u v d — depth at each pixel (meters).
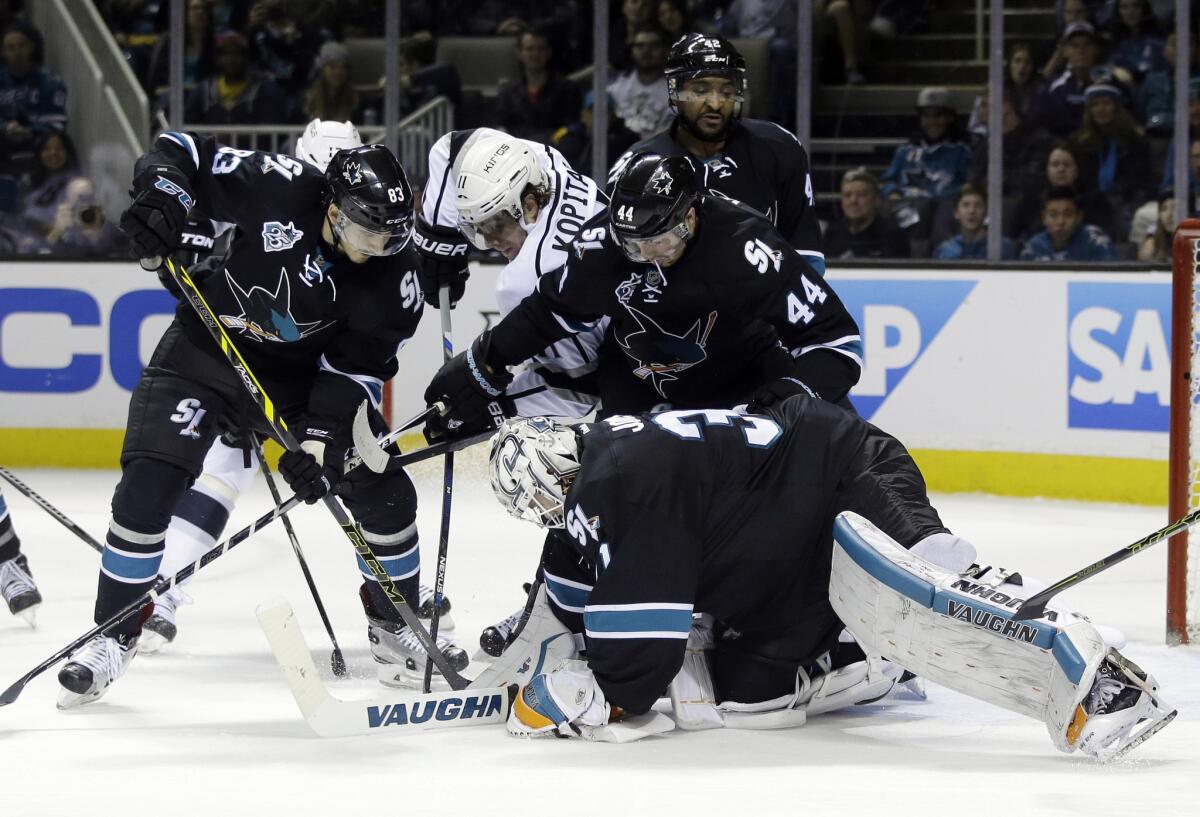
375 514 12.83
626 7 25.38
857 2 24.78
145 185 11.35
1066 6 24.16
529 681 11.20
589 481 10.17
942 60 24.95
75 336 25.83
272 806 8.98
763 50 25.20
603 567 10.26
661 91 25.34
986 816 8.75
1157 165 23.84
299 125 27.31
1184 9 22.81
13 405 26.12
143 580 12.08
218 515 14.36
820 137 25.31
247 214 11.73
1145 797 9.15
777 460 10.56
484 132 13.45
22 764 10.08
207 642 14.41
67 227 27.19
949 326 23.58
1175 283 14.56
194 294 11.51
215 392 12.18
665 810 8.86
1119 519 21.78
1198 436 14.85
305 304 11.84
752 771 9.79
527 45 26.09
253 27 27.02
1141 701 9.64
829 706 11.42
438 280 14.56
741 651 10.98
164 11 27.16
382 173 10.91
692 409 12.61
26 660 13.53
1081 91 23.97
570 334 12.19
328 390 12.09
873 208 24.94
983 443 23.58
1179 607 14.43
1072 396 23.06
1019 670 9.83
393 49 25.97
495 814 8.78
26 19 26.97
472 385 12.41
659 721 10.78
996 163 23.92
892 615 10.18
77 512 21.98
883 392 23.98
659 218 10.87
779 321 11.68
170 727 11.17
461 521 21.14
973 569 10.49
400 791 9.29
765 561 10.58
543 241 13.02
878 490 10.62
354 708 10.73
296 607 16.03
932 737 10.85
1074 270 22.89
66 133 27.17
